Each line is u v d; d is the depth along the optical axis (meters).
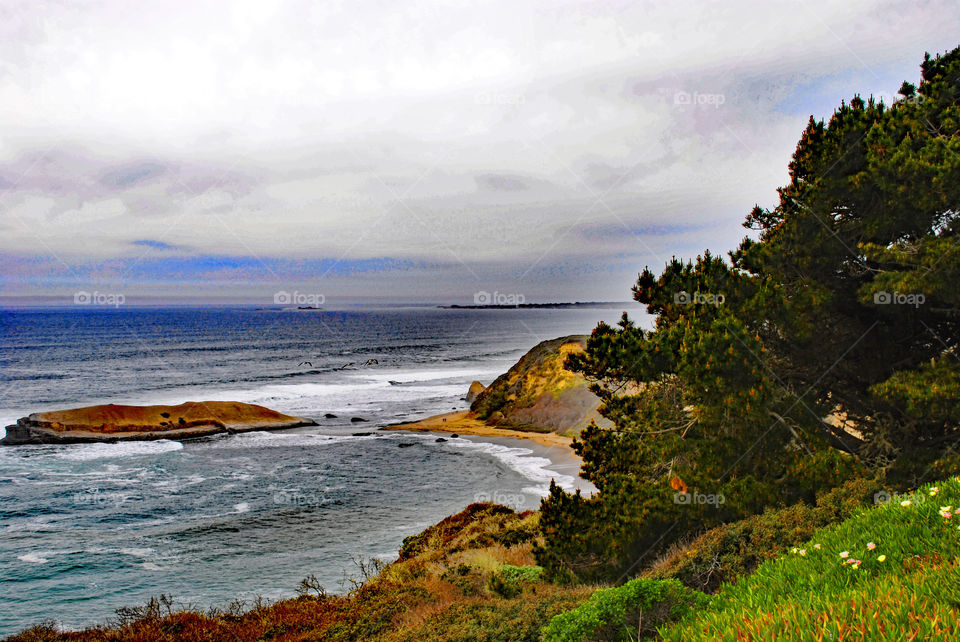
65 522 32.97
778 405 12.91
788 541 9.05
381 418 70.81
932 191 12.34
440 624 10.80
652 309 15.98
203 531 31.20
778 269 14.55
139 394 91.81
